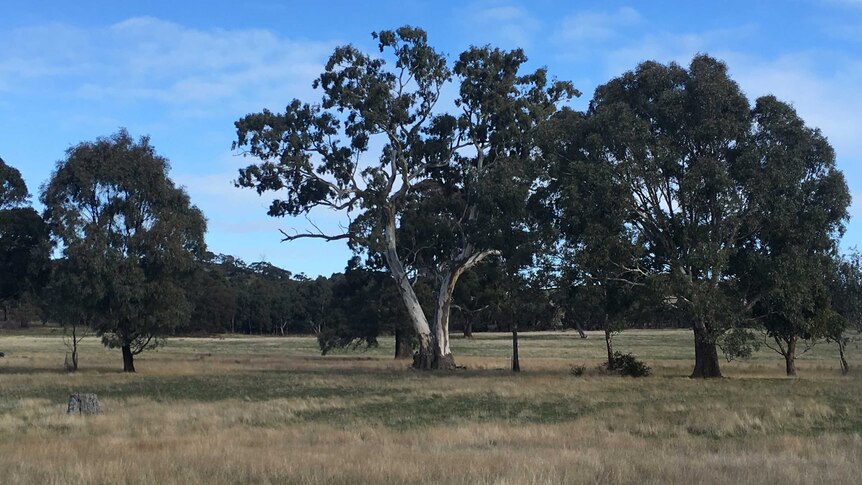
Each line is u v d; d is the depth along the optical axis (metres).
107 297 44.78
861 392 28.45
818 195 35.59
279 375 42.16
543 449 14.79
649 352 77.44
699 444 16.08
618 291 37.53
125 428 18.84
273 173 47.78
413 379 37.91
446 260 52.03
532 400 26.84
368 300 65.38
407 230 50.44
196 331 121.25
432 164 50.12
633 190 35.94
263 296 143.25
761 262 35.00
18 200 47.84
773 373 42.38
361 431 18.41
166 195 46.41
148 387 33.50
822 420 20.62
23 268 47.41
